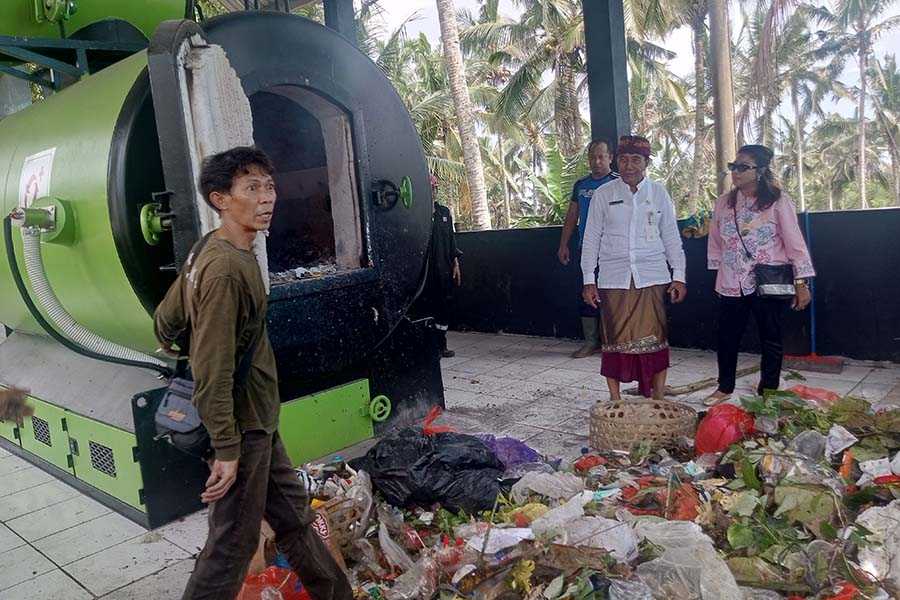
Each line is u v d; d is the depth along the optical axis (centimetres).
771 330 430
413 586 248
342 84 386
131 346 377
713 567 233
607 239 434
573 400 505
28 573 313
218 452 204
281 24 357
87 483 394
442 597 243
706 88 2875
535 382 560
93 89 363
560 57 2105
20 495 402
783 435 340
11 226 354
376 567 271
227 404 201
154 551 326
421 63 2636
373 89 404
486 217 1817
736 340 448
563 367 602
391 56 2070
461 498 304
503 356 662
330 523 273
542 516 271
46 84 447
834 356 546
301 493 235
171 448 352
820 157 4325
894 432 328
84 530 352
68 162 354
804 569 240
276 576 249
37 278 352
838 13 3250
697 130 2484
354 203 400
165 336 227
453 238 602
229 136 310
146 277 330
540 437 434
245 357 211
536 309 735
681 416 376
